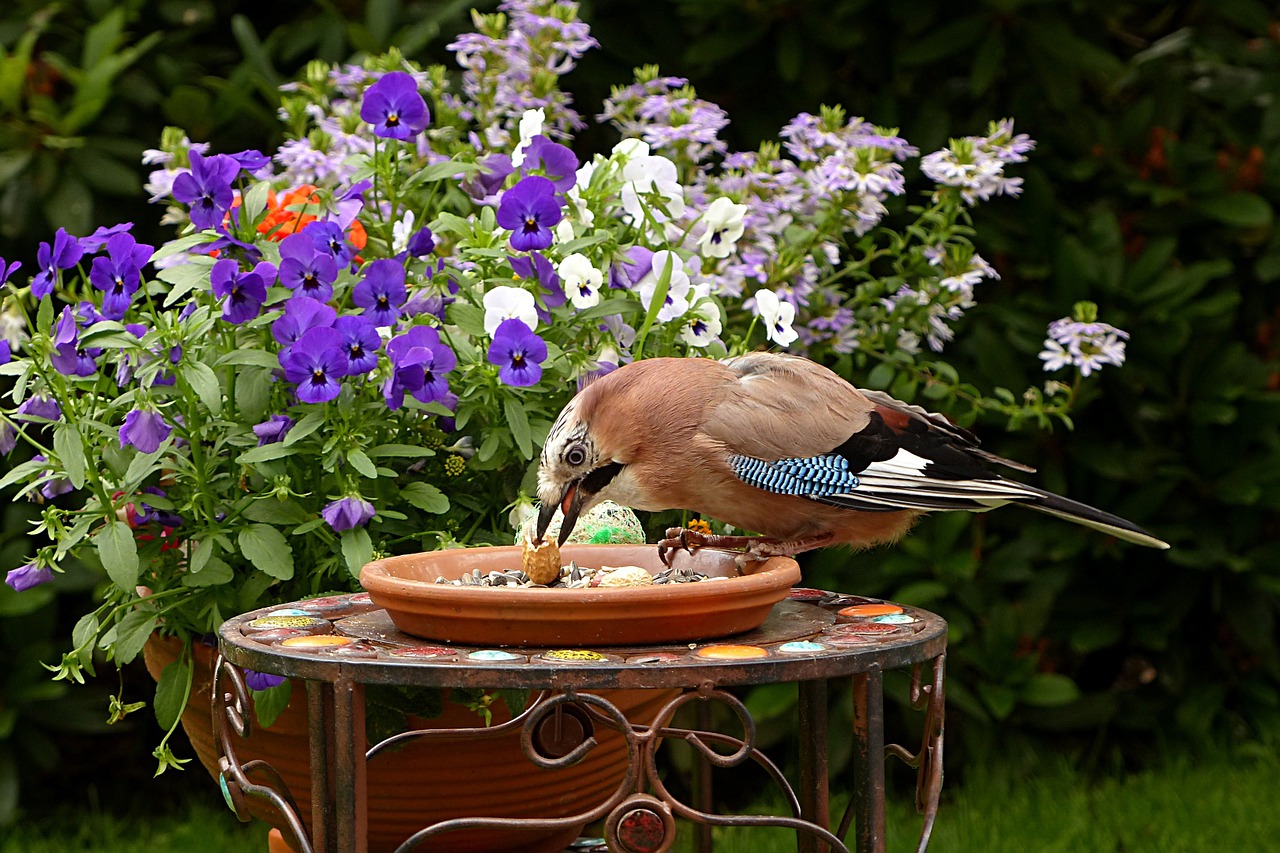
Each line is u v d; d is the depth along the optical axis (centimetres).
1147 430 749
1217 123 779
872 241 609
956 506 388
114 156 684
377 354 399
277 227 454
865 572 716
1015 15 699
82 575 679
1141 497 735
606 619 318
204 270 411
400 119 450
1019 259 733
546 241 425
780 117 726
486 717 376
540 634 322
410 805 391
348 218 445
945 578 716
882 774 321
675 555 403
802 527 399
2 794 690
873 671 316
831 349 578
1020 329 709
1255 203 726
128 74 700
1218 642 802
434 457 448
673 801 305
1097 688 823
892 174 559
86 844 718
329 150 543
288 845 420
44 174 667
